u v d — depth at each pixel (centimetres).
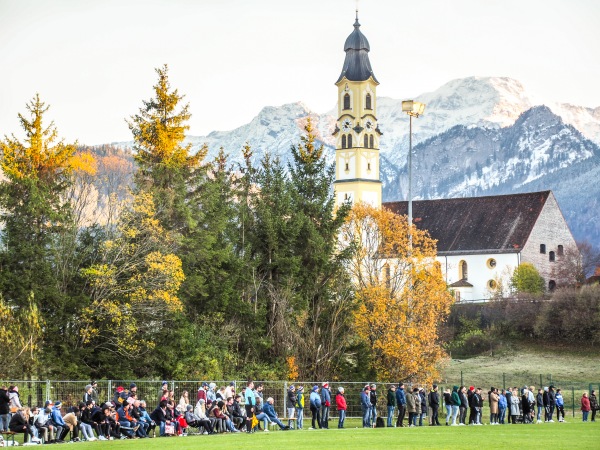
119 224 10350
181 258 11000
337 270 12206
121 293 10025
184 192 11462
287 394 8712
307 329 11425
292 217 12288
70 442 6762
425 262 11912
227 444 6406
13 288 9769
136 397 7812
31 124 10981
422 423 9800
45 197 10250
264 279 12044
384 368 11494
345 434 7488
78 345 9875
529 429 8400
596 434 7644
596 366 19150
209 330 11050
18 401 7075
